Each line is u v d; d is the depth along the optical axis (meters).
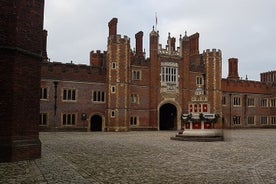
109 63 40.44
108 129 39.88
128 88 41.25
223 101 51.44
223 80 51.72
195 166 11.59
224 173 10.24
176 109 45.62
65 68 39.12
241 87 53.53
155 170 10.73
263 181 9.02
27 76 13.03
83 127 39.66
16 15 12.44
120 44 40.56
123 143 21.05
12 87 12.17
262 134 33.94
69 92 39.16
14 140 12.12
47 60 40.19
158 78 44.50
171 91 45.03
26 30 13.03
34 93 13.45
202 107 26.98
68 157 13.65
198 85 47.41
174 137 25.23
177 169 10.95
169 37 45.56
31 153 12.83
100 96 41.00
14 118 12.16
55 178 9.15
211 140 23.83
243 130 46.53
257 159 13.48
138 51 44.97
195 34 50.88
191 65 47.19
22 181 8.68
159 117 45.44
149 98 43.94
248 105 54.03
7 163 11.62
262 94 55.78
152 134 32.69
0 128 11.91
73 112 39.19
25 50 12.86
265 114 55.84
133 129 42.31
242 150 17.00
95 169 10.79
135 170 10.70
